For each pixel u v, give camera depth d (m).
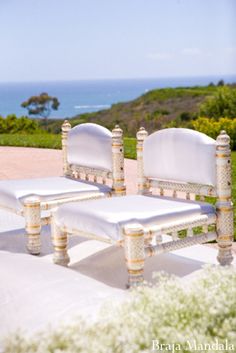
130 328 2.47
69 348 2.31
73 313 3.09
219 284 2.82
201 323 2.55
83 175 7.79
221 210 4.19
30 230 4.50
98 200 4.27
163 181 4.59
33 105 57.59
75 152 5.20
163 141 4.44
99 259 4.46
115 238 3.65
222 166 4.13
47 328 2.66
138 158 4.71
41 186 4.75
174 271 4.24
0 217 6.04
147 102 47.12
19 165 9.78
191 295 2.73
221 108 23.97
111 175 4.84
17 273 3.81
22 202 4.51
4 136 14.73
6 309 3.30
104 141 4.84
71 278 3.75
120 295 3.41
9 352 2.39
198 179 4.27
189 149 4.27
